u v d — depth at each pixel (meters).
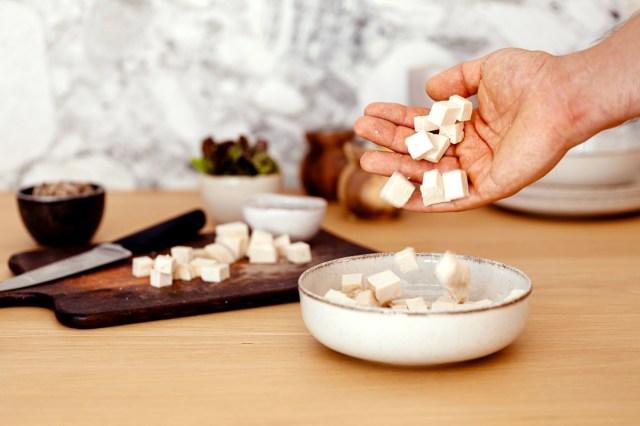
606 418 0.90
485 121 1.09
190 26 1.56
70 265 1.17
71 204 1.27
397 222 1.44
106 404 0.92
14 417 0.91
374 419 0.90
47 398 0.93
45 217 1.27
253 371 0.97
